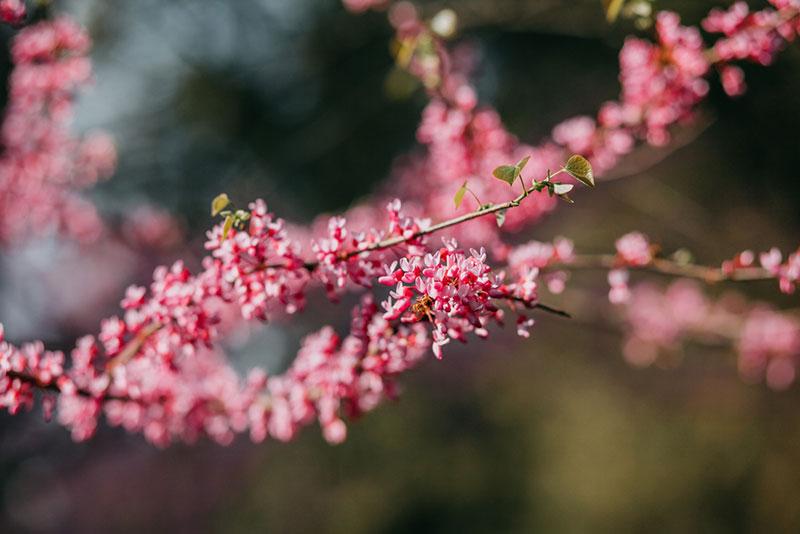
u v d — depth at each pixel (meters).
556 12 3.99
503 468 7.73
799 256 1.86
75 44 2.53
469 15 4.19
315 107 6.08
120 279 7.73
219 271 1.59
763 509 6.22
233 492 8.91
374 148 5.92
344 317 6.90
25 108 2.61
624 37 3.83
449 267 1.24
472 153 2.29
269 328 7.47
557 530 7.02
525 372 8.30
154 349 1.76
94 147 3.13
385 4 3.34
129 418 2.04
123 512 8.78
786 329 3.34
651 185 5.15
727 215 5.24
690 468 6.79
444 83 2.38
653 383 7.59
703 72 2.03
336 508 7.89
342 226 1.48
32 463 8.02
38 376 1.72
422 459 7.93
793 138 4.02
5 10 2.15
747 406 6.90
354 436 8.27
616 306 3.86
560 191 1.27
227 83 6.14
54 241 3.87
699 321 3.64
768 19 1.95
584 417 7.68
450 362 8.63
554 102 5.40
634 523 6.71
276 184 6.25
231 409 2.21
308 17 6.06
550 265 1.99
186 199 6.11
